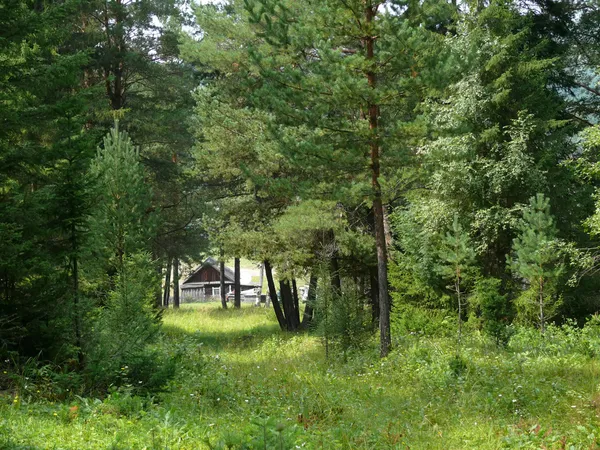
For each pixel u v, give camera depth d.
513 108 23.67
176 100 32.28
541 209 20.52
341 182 18.83
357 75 18.11
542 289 20.09
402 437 9.21
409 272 23.66
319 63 17.45
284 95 17.70
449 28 24.33
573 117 30.69
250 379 14.62
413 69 17.33
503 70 23.67
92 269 17.19
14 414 8.40
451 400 12.20
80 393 10.25
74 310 11.26
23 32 11.72
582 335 18.38
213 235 30.59
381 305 18.50
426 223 22.88
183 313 40.84
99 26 30.03
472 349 17.58
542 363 15.45
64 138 11.80
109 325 13.38
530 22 26.25
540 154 23.06
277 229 25.11
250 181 27.12
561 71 29.66
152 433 7.70
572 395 11.83
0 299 10.79
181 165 33.78
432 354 16.56
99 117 26.20
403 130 17.56
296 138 18.81
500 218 22.23
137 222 19.48
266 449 6.00
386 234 27.31
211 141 27.61
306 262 28.17
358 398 12.44
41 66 11.99
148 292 18.91
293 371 16.70
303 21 17.70
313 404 11.23
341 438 8.76
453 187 22.27
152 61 30.75
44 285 10.99
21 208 11.04
